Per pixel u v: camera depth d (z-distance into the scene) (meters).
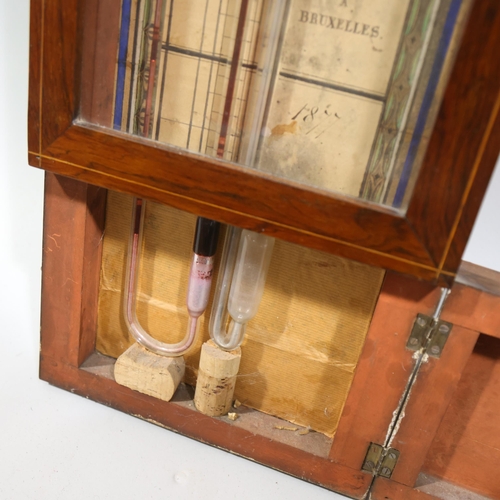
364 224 0.54
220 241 0.73
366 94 0.53
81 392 0.85
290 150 0.58
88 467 0.74
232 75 0.56
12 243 1.15
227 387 0.77
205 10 0.55
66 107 0.59
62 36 0.56
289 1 0.52
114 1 0.56
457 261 0.53
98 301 0.83
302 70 0.54
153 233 0.76
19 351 0.91
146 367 0.78
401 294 0.63
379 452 0.73
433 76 0.49
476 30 0.44
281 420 0.81
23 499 0.68
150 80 0.59
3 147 1.14
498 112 0.46
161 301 0.81
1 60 1.06
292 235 0.58
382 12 0.50
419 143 0.52
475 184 0.49
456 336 0.63
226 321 0.77
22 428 0.78
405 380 0.68
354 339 0.73
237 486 0.75
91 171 0.62
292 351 0.77
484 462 0.75
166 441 0.80
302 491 0.77
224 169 0.57
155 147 0.58
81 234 0.74
